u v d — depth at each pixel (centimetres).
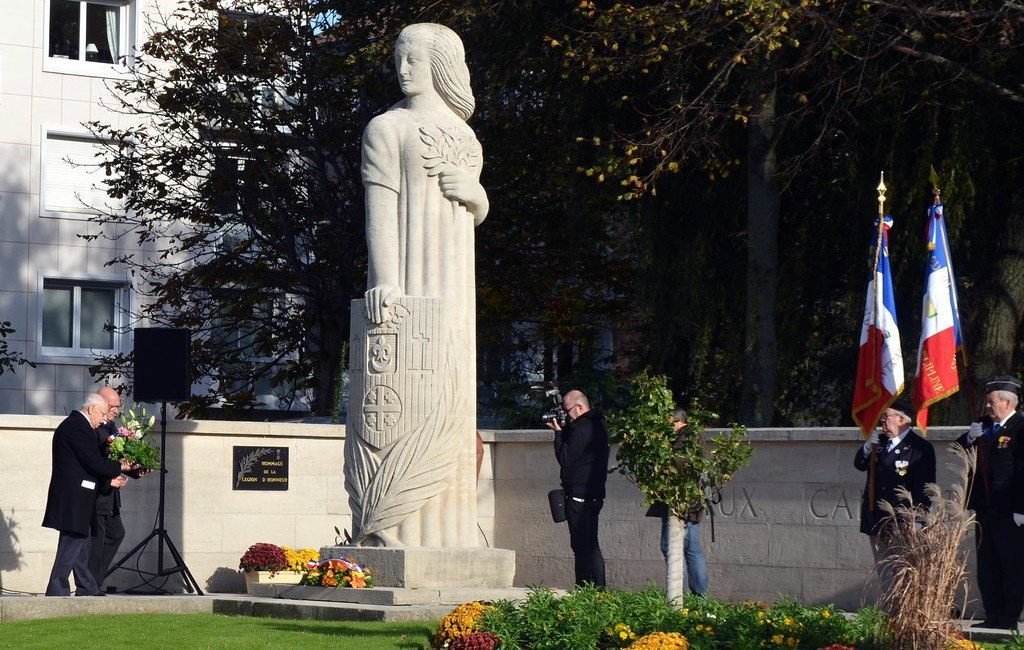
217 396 3062
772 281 2025
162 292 3103
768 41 1830
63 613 1297
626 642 1030
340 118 2898
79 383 3575
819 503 1570
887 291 1298
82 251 3572
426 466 1377
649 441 1197
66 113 3562
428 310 1382
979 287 1966
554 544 1789
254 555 1608
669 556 1212
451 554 1357
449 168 1398
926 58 1834
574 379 2348
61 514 1391
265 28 2959
